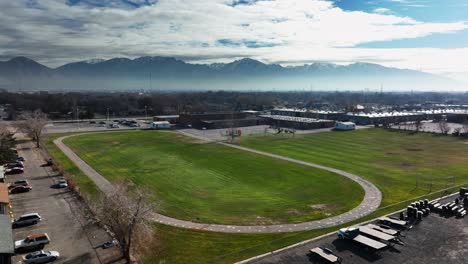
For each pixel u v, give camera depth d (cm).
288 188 7119
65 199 6350
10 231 4009
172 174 8162
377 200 6347
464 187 7119
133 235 4316
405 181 7612
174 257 4238
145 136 14288
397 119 19525
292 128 17262
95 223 5078
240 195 6675
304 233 4950
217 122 17450
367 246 4422
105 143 12438
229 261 4147
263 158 9981
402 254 4334
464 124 16175
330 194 6725
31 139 12838
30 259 4025
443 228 5081
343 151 11081
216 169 8675
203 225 5216
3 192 5481
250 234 4916
